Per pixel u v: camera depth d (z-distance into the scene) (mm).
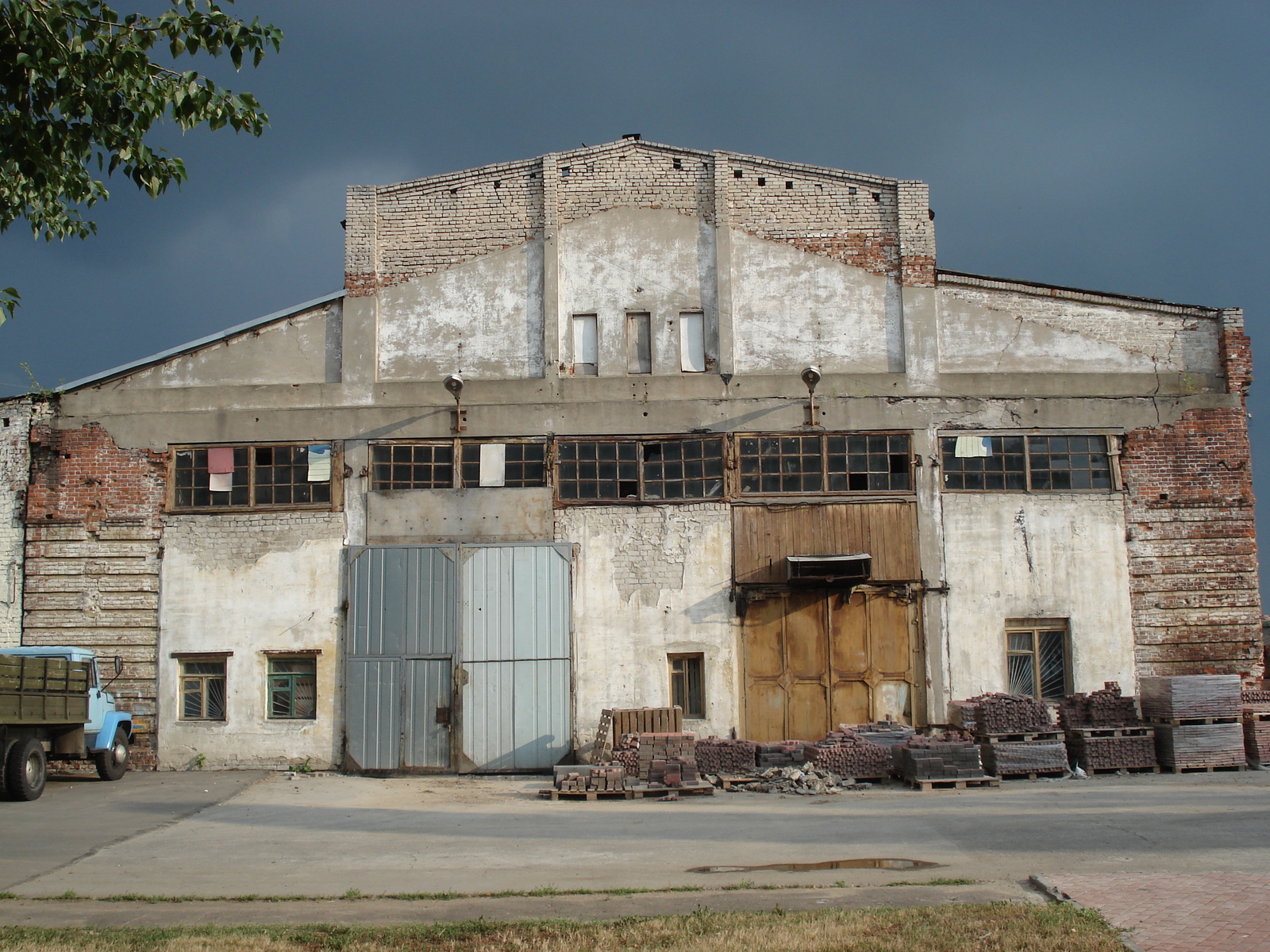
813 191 19953
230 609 18734
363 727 18234
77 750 16172
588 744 18203
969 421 19078
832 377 19188
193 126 9922
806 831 11672
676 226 19875
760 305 19594
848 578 18109
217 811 14211
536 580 18641
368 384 19375
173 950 7516
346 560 18750
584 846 11148
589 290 19719
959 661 18422
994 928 7543
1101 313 19594
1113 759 15938
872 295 19625
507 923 7988
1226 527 18875
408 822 13133
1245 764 16125
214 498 19109
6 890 9602
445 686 18328
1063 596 18625
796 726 18266
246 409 19297
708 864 10125
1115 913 7941
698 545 18734
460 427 19062
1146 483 19000
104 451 19266
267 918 8594
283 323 19703
